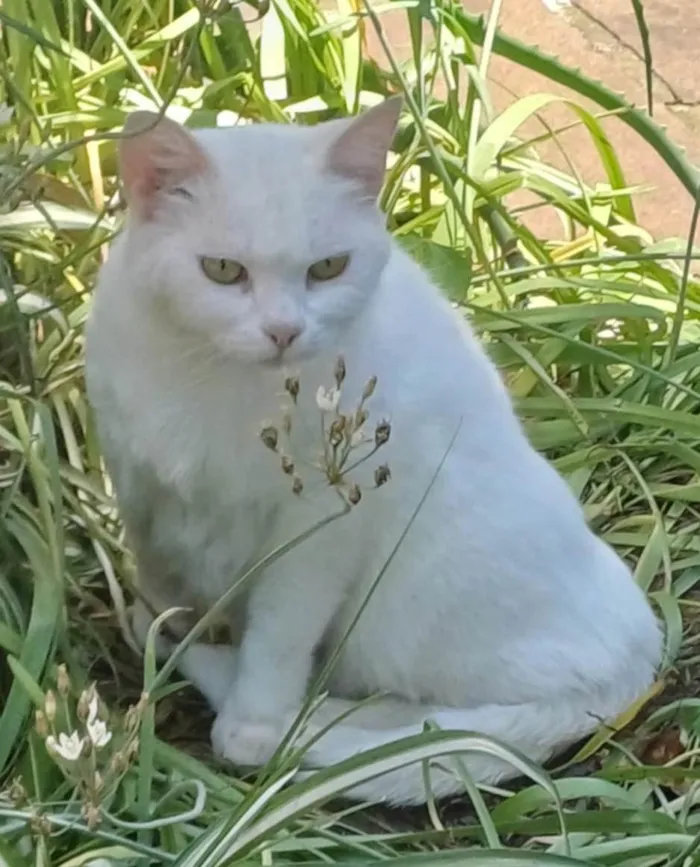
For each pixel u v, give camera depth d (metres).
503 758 1.12
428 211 1.53
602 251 1.58
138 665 1.27
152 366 1.17
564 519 1.26
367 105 1.58
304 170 1.14
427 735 1.10
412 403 1.20
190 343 1.16
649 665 1.29
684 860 1.16
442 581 1.23
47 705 1.02
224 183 1.13
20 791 1.09
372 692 1.28
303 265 1.14
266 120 1.51
